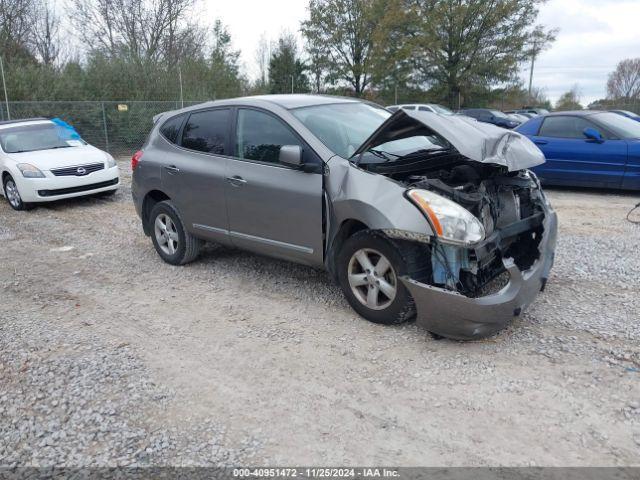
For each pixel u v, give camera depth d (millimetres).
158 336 4188
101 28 31172
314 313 4461
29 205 9656
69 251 6812
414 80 36938
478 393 3203
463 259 3629
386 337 3939
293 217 4434
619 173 8703
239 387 3412
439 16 34594
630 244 6051
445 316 3561
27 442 2957
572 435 2799
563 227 6992
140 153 6023
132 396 3344
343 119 4781
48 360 3826
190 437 2936
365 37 37812
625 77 56438
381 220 3740
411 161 4219
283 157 4211
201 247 5859
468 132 3768
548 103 47875
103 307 4840
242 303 4781
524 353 3623
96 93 20469
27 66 19609
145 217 6184
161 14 31328
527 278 3674
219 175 4996
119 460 2775
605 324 3975
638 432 2791
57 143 10484
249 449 2818
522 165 4043
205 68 27359
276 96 5184
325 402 3207
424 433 2883
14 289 5414
